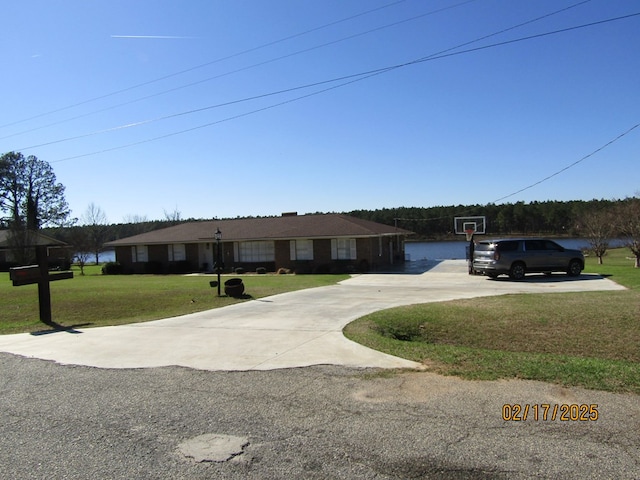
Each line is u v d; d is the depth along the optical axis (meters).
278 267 30.81
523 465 3.72
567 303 12.73
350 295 16.05
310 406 5.19
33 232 43.12
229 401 5.46
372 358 7.18
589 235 31.00
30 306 15.44
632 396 5.16
